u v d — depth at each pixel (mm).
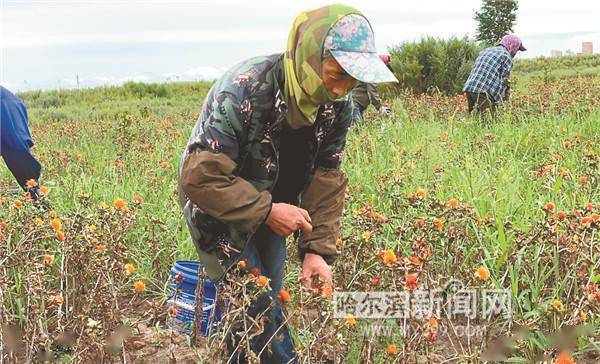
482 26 54406
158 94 33438
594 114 8641
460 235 3971
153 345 3789
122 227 3746
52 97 29500
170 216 5406
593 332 3465
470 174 5570
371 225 3801
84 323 3312
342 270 3576
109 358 3389
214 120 2697
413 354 2916
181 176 2779
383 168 6473
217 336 3266
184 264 4309
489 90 10000
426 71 18062
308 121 2781
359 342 3357
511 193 5176
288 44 2689
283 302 2906
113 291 3314
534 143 7656
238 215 2732
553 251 3906
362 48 2553
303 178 3076
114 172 7008
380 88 17312
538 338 3529
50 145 10438
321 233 3158
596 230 3588
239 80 2705
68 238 3678
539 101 9414
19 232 4285
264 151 2795
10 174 7301
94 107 25078
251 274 2859
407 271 2910
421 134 8688
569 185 5633
